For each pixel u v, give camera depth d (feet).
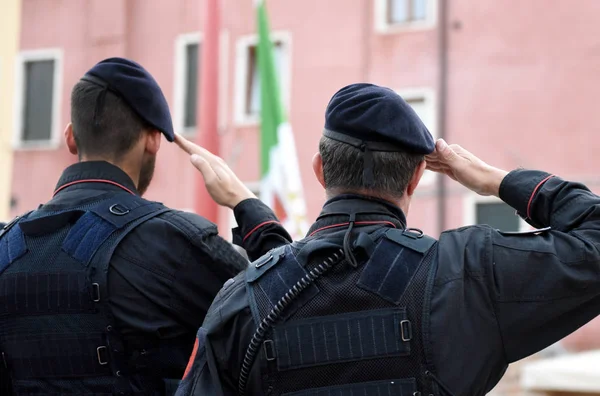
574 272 6.74
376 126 7.02
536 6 56.29
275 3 60.39
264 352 6.82
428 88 57.31
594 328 54.34
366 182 7.05
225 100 60.80
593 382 31.40
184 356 8.36
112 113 8.66
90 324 8.12
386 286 6.80
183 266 8.34
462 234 7.09
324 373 6.74
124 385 8.11
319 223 7.24
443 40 57.31
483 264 6.86
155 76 61.77
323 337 6.77
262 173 24.14
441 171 7.99
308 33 59.57
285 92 59.62
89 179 8.65
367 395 6.64
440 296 6.75
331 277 6.92
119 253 8.22
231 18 61.11
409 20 58.29
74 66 63.10
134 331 8.13
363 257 6.97
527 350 6.86
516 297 6.77
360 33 58.70
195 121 61.11
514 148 56.03
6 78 54.44
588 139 55.01
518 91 56.24
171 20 61.87
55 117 63.16
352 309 6.81
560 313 6.77
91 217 8.39
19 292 8.27
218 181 8.90
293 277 6.97
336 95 7.29
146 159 8.98
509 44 56.54
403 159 7.12
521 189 7.45
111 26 62.59
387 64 58.03
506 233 7.04
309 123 58.80
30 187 62.85
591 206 7.06
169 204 60.80
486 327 6.76
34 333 8.21
